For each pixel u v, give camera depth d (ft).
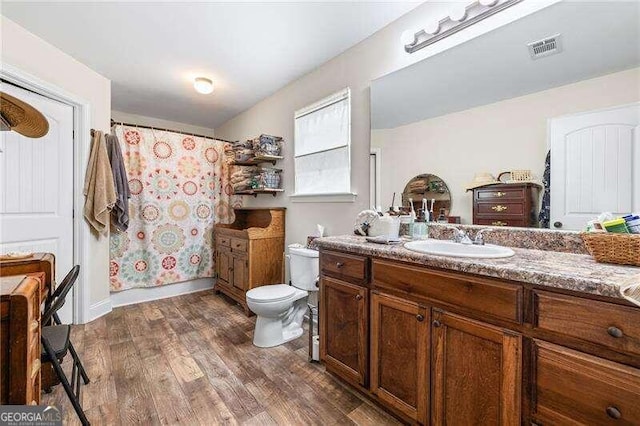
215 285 11.49
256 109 11.75
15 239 6.98
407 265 4.41
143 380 5.74
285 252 10.07
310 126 8.82
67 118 8.11
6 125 4.51
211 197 11.96
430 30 5.65
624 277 2.84
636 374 2.53
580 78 4.21
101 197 8.48
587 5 4.17
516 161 4.81
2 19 6.33
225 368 6.20
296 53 7.91
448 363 3.89
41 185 7.49
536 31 4.59
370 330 4.98
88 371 6.00
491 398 3.48
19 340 2.79
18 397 2.77
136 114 13.17
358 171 7.45
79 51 7.79
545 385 3.06
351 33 7.02
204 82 9.40
